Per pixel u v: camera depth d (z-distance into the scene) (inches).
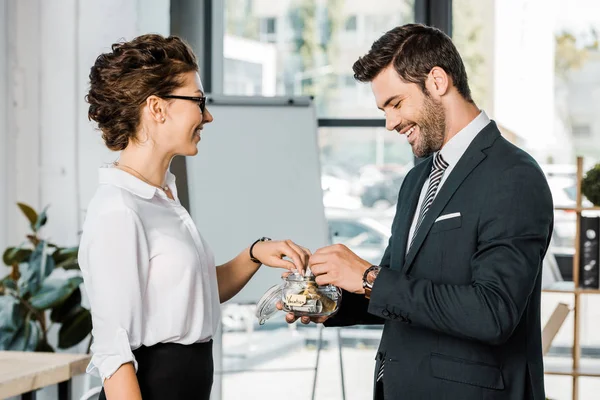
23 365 106.5
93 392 84.8
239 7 187.3
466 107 77.9
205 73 185.0
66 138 169.2
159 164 74.3
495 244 71.3
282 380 185.5
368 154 186.4
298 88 187.8
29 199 171.2
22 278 152.4
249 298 158.9
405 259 80.6
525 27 179.6
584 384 181.2
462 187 75.2
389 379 77.8
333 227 186.7
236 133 164.7
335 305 80.7
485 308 68.5
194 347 73.3
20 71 169.9
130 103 71.4
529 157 75.9
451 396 74.0
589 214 178.4
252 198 161.8
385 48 77.7
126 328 67.7
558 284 163.0
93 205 70.6
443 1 181.8
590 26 177.6
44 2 168.9
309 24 187.2
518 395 74.5
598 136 178.2
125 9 167.6
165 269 70.7
